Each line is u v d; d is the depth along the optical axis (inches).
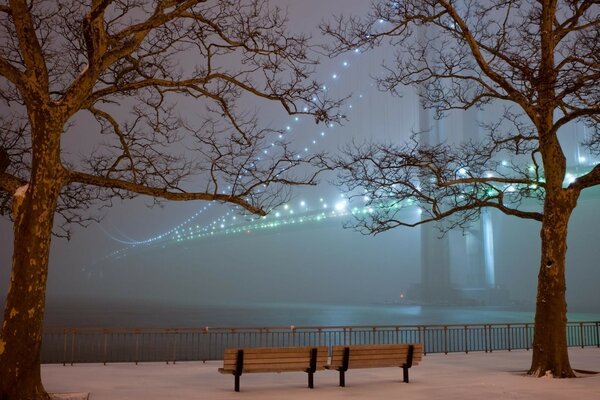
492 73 522.6
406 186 651.5
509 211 553.0
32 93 351.6
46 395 348.5
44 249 350.6
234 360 408.8
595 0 498.0
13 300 342.6
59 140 359.9
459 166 646.5
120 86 404.5
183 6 386.6
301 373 506.3
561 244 510.6
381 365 443.8
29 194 350.3
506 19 543.5
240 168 507.2
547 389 422.9
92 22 360.2
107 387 416.8
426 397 386.9
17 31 352.2
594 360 610.5
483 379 471.2
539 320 504.1
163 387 419.8
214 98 444.5
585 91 453.4
